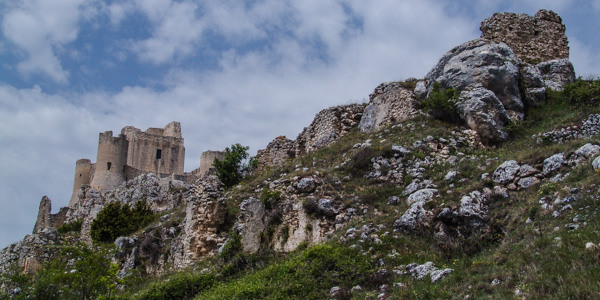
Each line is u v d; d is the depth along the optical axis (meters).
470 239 20.02
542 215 19.00
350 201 25.22
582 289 13.58
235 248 24.86
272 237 25.34
